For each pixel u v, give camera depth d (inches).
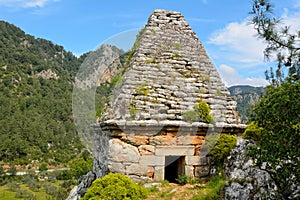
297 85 201.2
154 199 272.1
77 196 365.4
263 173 256.8
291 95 200.1
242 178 264.4
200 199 265.3
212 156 320.8
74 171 1146.7
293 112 200.8
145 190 278.2
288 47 209.3
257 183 252.7
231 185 262.8
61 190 1181.1
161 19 344.8
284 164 208.8
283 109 204.4
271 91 231.5
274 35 208.5
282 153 205.0
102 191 261.0
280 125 207.9
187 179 307.3
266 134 214.4
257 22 210.1
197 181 308.7
